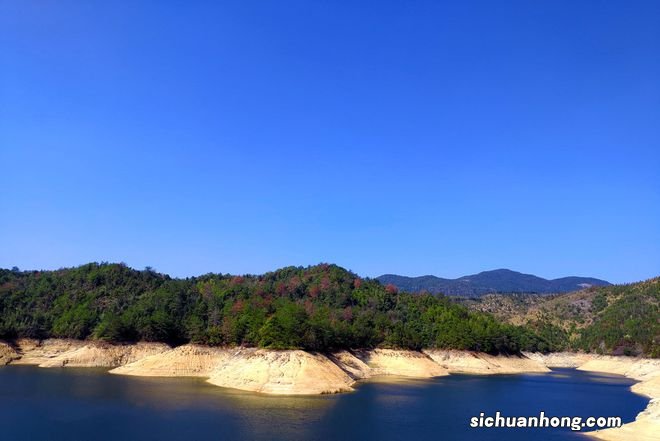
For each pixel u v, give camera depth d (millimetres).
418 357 179750
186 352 149500
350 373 149500
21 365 161375
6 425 81312
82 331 177125
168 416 89250
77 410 92875
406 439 79625
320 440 76625
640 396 134750
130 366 147000
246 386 121312
